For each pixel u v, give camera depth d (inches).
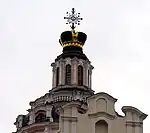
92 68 2886.3
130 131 1971.0
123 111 2017.7
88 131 1955.0
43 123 2440.9
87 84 2780.5
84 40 2913.4
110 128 1972.2
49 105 2522.1
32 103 2679.6
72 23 2967.5
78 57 2807.6
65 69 2783.0
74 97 2600.9
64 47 2888.8
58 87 2706.7
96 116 1982.0
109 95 2030.0
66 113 1979.6
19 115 2605.8
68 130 1946.4
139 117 2006.6
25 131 2498.8
